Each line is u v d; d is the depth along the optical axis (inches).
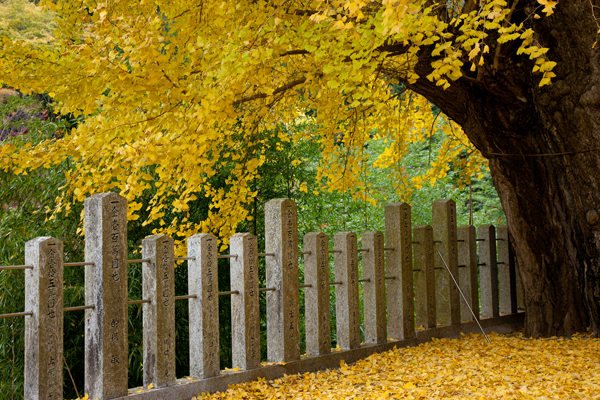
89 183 206.8
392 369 216.8
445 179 449.4
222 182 315.9
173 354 178.9
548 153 261.7
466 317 299.3
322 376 210.5
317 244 227.0
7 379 262.1
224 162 290.7
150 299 175.5
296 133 342.0
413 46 194.5
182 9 213.5
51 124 285.9
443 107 270.1
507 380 188.5
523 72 249.8
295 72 281.0
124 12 219.6
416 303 281.0
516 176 269.4
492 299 313.7
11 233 264.5
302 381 202.4
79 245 279.4
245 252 199.8
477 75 244.7
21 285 260.2
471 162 360.2
